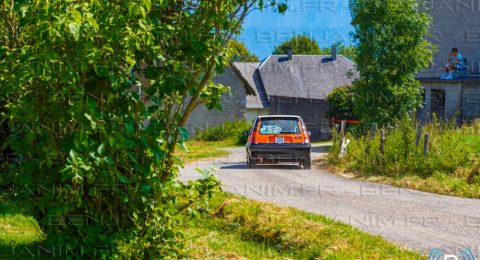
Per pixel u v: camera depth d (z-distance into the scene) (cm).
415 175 2936
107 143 941
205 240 1473
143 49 971
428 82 6100
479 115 5819
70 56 927
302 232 1522
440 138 3256
